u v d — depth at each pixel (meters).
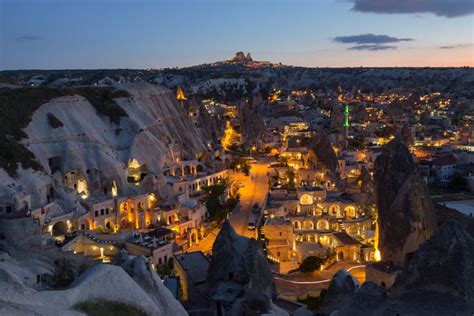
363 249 105.56
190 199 138.75
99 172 128.75
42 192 115.69
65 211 113.94
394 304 52.16
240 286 66.38
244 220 127.19
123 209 124.44
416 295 52.06
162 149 151.50
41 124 132.50
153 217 122.94
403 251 91.12
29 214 94.69
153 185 134.25
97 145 135.75
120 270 52.72
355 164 167.25
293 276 95.06
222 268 69.38
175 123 188.50
